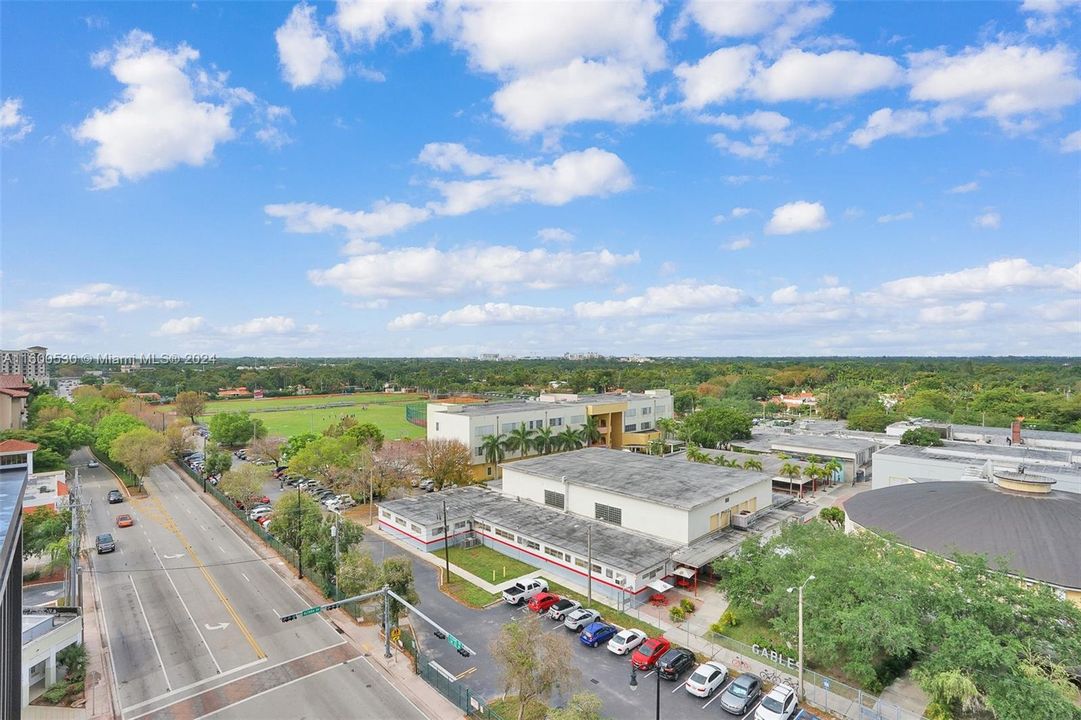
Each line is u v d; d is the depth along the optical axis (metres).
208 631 43.56
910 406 153.38
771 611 41.94
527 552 58.12
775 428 140.62
